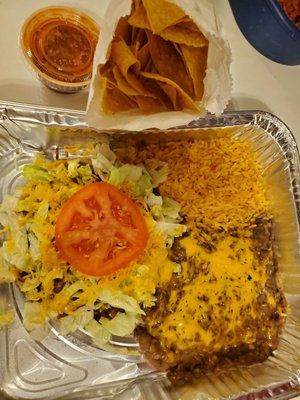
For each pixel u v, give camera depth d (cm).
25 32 23
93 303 23
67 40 24
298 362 25
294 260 26
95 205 23
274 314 26
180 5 22
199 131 25
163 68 22
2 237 23
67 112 23
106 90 22
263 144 26
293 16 26
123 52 21
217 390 23
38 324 22
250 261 26
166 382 24
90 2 25
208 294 25
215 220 26
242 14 27
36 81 24
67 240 22
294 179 26
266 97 28
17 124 23
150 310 24
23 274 23
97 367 23
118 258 23
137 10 21
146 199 24
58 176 24
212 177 26
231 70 27
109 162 24
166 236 24
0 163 23
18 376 22
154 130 24
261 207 27
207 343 24
